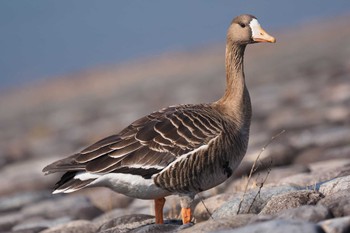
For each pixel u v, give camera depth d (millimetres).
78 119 42875
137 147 11766
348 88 32406
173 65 78188
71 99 62219
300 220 9125
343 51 54844
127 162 11656
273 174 16344
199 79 55812
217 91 42688
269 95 35875
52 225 14969
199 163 11789
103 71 84125
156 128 11945
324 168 15750
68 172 11945
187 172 11758
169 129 11922
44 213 16578
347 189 10953
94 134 32250
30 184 21984
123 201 16969
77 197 17562
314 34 80562
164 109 12602
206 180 11969
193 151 11758
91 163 11633
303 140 20875
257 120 28141
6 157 29891
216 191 15625
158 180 11711
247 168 17297
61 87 75812
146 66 82062
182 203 11984
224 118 12461
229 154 12156
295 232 8617
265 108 31297
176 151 11742
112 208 16875
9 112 60531
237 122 12648
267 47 76375
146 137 11852
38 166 25688
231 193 13375
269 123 26453
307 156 18859
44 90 76125
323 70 43906
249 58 68812
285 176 15852
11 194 21734
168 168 11695
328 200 10445
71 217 15719
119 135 12047
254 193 12500
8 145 35438
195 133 11891
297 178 14539
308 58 55094
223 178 12242
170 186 11773
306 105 29672
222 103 12961
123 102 48188
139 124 12203
